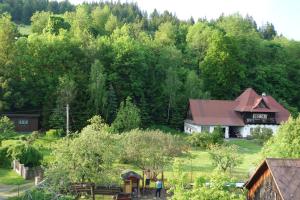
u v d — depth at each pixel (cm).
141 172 4994
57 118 7825
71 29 11869
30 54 8944
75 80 8744
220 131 7969
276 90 11312
